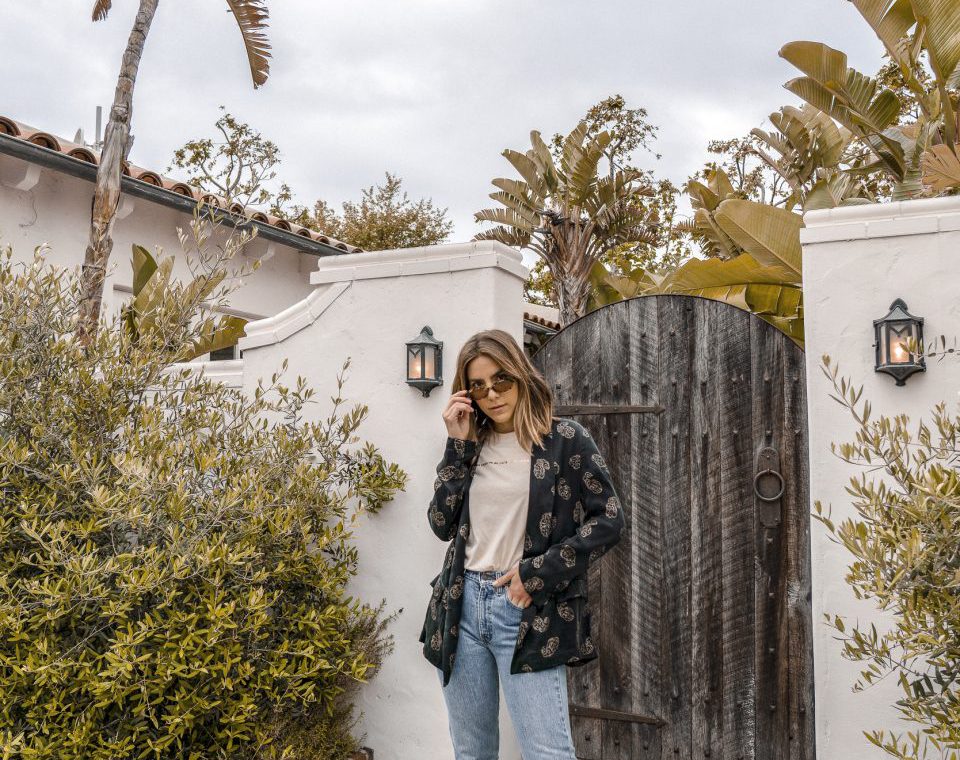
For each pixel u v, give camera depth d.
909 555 2.30
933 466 2.46
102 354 3.67
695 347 3.68
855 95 8.14
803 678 3.40
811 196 9.21
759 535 3.51
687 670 3.61
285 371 4.17
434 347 3.72
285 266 9.19
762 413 3.54
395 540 3.85
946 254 3.00
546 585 2.40
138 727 2.96
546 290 21.14
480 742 2.62
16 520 3.31
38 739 2.83
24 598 3.09
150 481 3.24
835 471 3.09
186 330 3.94
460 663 2.56
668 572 3.67
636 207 15.23
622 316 3.84
